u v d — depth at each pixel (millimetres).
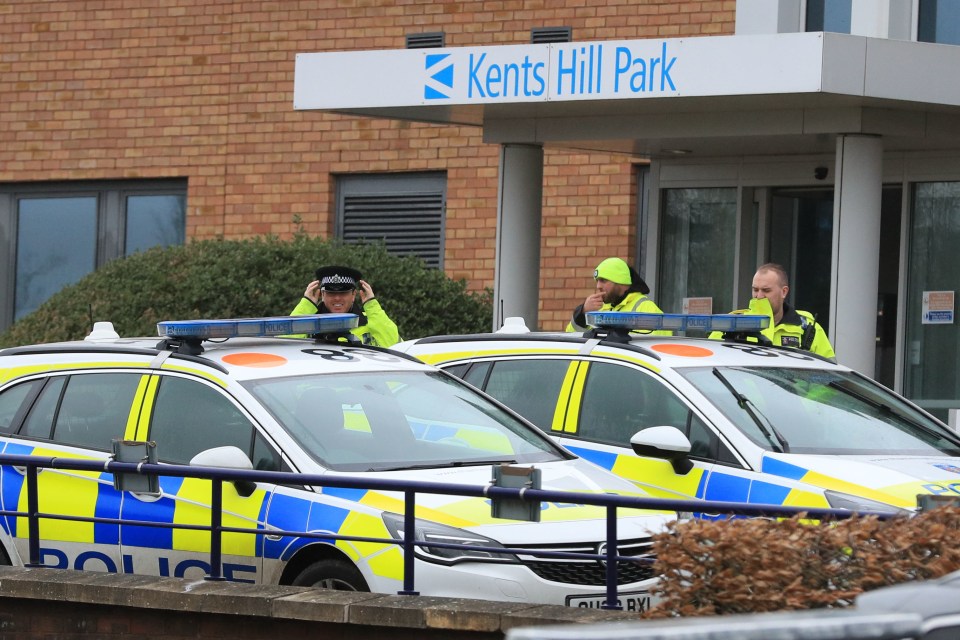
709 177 54125
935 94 44188
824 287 54781
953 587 14375
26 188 75750
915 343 51406
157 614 25281
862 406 33125
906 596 14219
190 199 71500
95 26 73500
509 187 51281
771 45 43312
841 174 46156
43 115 74500
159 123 72125
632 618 22688
